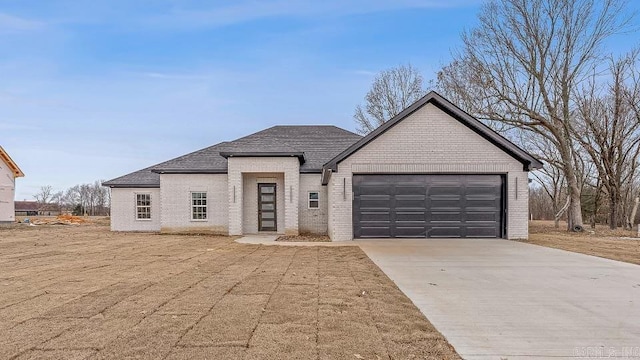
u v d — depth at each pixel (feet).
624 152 73.46
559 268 26.78
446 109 45.80
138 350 11.84
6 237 52.44
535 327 14.39
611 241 45.47
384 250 36.27
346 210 45.50
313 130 71.67
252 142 64.64
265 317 15.07
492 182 46.39
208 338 12.83
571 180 64.54
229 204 53.67
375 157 45.80
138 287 20.34
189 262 29.22
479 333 13.69
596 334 13.67
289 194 53.16
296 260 30.17
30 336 13.08
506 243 41.68
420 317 15.35
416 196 46.34
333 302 17.30
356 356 11.44
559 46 64.13
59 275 23.93
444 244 40.83
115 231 62.28
